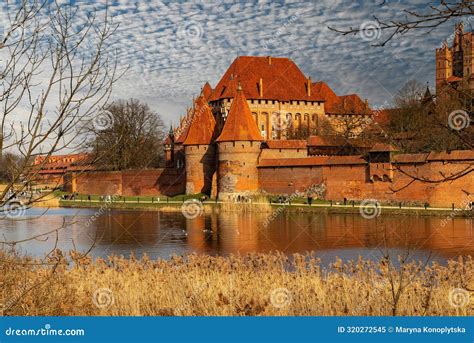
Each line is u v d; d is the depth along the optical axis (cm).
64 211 6184
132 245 3550
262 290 1302
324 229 4234
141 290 1280
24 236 3788
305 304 1147
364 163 5841
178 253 3191
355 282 1284
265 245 3525
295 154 7181
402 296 1112
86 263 1535
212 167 7550
